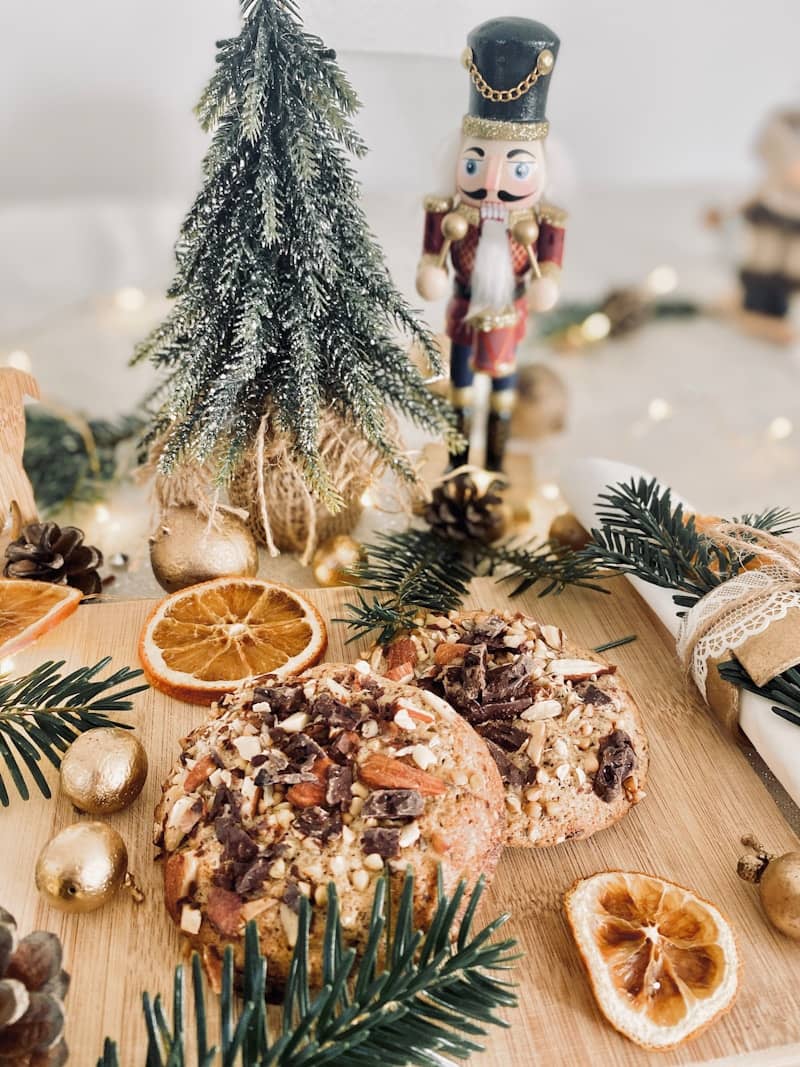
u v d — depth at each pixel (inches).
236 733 9.5
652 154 25.4
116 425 16.6
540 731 10.1
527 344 24.1
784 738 10.0
